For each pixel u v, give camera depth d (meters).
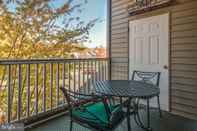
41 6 5.74
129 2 4.70
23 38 5.69
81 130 3.12
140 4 4.37
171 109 3.86
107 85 2.96
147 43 4.28
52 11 5.93
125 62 4.86
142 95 2.32
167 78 3.90
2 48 5.46
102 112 2.51
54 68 4.36
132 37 4.65
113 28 5.20
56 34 6.06
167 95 3.90
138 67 4.50
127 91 2.52
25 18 5.64
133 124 3.36
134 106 3.12
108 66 5.25
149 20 4.22
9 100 3.08
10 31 5.53
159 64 4.04
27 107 3.33
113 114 2.25
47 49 5.94
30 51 5.74
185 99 3.62
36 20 5.77
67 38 6.19
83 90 3.52
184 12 3.58
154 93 2.44
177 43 3.71
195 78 3.46
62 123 3.41
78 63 4.31
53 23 6.00
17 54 5.62
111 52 5.28
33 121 3.38
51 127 3.24
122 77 4.95
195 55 3.44
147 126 3.22
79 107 2.47
